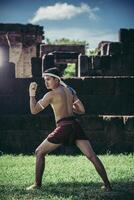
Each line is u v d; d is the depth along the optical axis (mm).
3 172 7688
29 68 27547
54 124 11383
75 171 7680
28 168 8180
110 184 6141
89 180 6641
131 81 13109
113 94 13086
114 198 5207
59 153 10914
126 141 11195
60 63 18328
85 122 11266
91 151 5707
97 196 5305
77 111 6113
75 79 12992
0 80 12938
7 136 11352
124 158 9758
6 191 5789
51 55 14828
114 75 15445
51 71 5867
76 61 18328
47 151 5828
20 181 6688
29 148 11344
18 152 11242
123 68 15477
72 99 5941
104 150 11180
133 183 6355
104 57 15438
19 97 12945
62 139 5711
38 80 12945
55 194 5512
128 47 15641
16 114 12836
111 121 11227
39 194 5492
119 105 13086
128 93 13102
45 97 5809
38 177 5918
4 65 12977
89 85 13008
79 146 5746
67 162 9016
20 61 27469
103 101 13062
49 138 5762
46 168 8078
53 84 5863
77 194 5477
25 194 5523
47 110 12672
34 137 11375
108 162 9008
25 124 11383
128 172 7594
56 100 5773
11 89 12977
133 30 15703
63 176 7090
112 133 11227
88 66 15391
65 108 5789
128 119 11195
